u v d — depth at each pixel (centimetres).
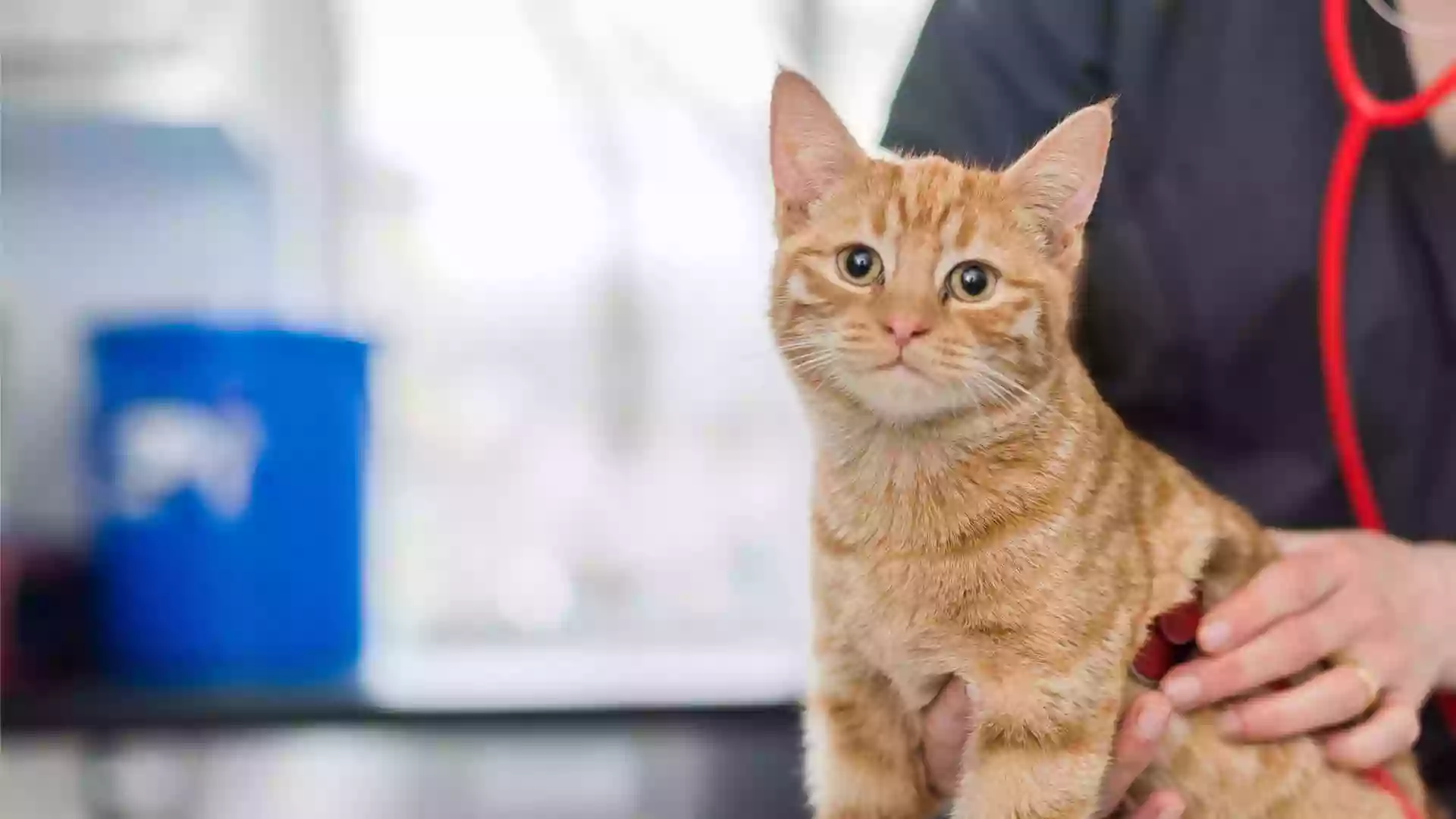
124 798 90
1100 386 77
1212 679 63
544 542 102
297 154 100
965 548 63
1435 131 73
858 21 103
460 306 103
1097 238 76
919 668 65
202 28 95
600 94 103
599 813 91
